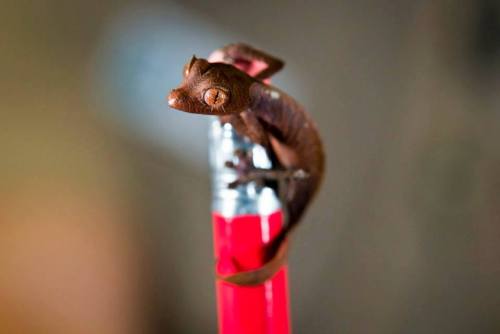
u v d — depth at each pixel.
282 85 0.17
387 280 0.19
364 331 0.19
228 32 0.17
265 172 0.11
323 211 0.18
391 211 0.18
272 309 0.11
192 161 0.17
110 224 0.18
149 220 0.18
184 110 0.09
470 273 0.19
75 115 0.17
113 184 0.17
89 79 0.17
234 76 0.10
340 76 0.17
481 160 0.18
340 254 0.19
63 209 0.17
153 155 0.17
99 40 0.16
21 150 0.17
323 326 0.19
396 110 0.18
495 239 0.18
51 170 0.17
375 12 0.17
